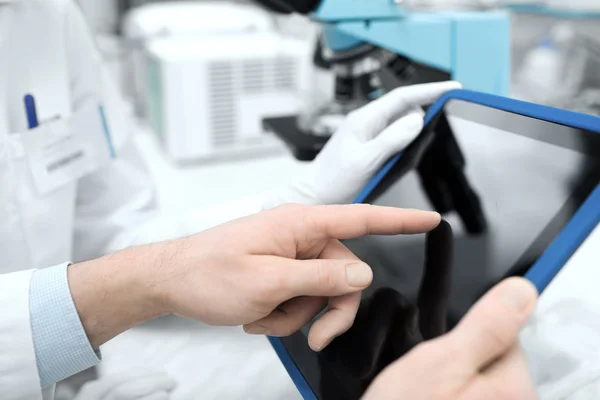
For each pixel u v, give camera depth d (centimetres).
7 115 61
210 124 106
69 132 65
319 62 81
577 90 113
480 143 40
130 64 138
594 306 49
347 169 50
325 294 35
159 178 100
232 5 139
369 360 34
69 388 48
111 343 52
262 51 107
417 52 66
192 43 112
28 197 60
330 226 36
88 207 73
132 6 145
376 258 41
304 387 37
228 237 36
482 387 28
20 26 62
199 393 45
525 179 35
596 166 31
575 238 30
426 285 36
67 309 38
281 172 103
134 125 132
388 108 52
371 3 64
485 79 69
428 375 28
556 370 41
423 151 45
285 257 36
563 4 110
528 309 28
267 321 38
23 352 38
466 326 29
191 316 36
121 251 40
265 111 109
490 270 33
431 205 41
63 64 66
